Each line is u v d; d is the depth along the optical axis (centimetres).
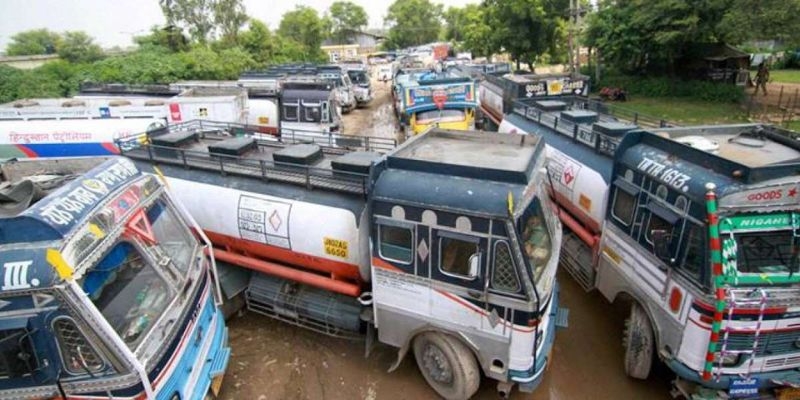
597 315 810
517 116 1297
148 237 510
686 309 532
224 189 753
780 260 496
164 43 4297
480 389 647
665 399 620
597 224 779
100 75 2988
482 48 4469
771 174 488
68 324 408
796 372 525
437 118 1538
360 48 9481
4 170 604
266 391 660
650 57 3131
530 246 543
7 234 401
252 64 4150
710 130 710
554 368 684
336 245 658
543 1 3409
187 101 1588
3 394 421
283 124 1866
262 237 720
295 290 769
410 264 579
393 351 734
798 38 2062
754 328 495
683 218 538
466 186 538
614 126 852
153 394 443
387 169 596
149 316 475
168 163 837
